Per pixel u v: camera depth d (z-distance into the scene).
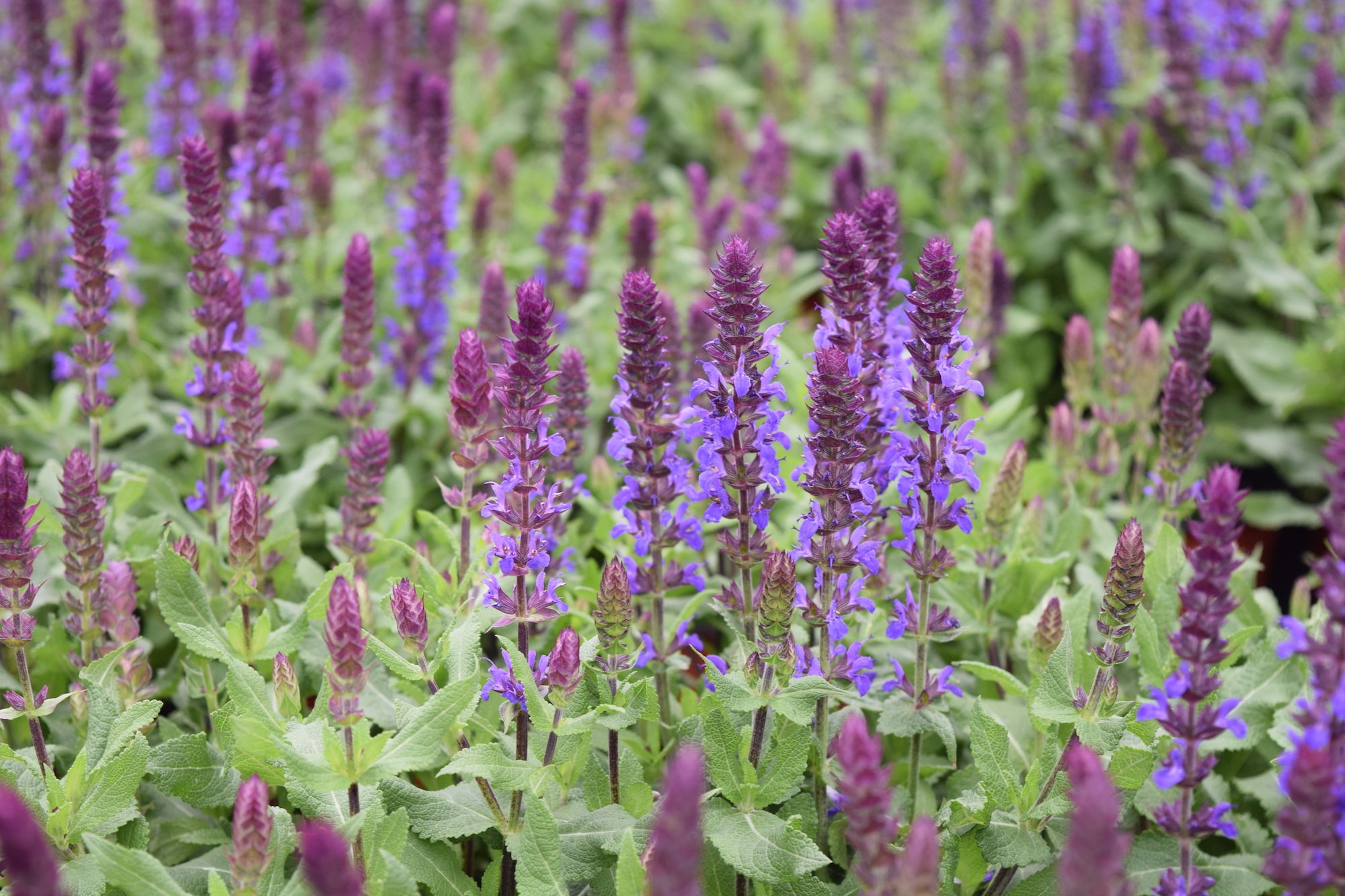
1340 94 2.57
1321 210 2.47
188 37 2.16
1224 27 2.41
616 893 1.45
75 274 1.62
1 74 2.16
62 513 1.52
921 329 1.46
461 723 1.45
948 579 1.64
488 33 3.15
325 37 2.82
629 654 1.47
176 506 1.73
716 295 1.45
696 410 1.46
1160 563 1.61
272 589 1.66
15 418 1.81
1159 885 1.45
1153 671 1.54
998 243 2.54
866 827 1.34
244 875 1.39
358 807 1.43
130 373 1.92
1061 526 1.69
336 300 2.14
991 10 2.94
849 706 1.53
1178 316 2.35
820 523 1.47
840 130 2.93
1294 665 1.54
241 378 1.60
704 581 1.56
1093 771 1.31
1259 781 1.59
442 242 1.88
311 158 2.23
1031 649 1.57
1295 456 2.09
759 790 1.46
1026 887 1.48
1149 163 2.53
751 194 2.49
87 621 1.54
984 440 1.80
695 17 3.20
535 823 1.42
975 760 1.47
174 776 1.48
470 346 1.51
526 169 2.66
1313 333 2.23
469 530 1.57
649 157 3.03
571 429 1.65
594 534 1.69
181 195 2.18
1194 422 1.63
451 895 1.46
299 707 1.51
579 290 2.05
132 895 1.40
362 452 1.62
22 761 1.47
